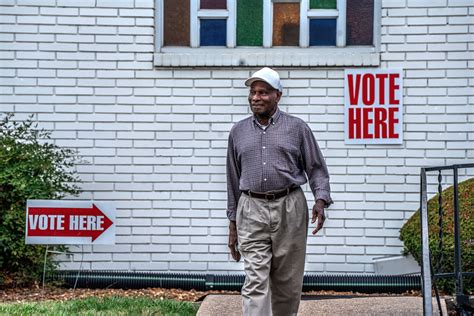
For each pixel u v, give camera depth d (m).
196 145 9.01
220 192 9.01
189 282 8.70
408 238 8.31
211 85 9.00
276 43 9.11
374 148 8.92
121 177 9.02
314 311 7.18
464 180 8.80
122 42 9.02
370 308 7.24
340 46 9.05
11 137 8.52
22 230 8.15
